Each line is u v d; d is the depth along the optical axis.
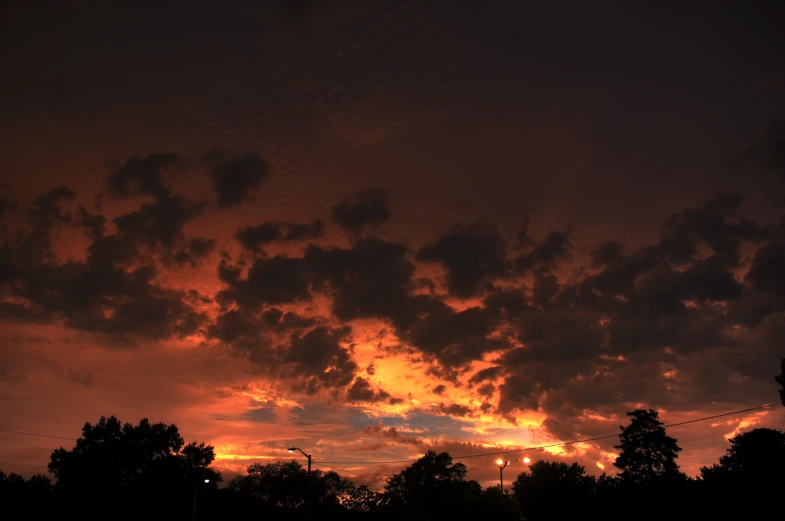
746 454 64.25
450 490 96.00
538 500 81.31
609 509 61.66
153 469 92.19
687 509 50.84
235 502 97.31
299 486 98.00
